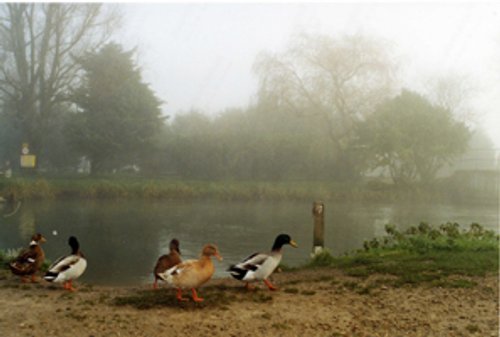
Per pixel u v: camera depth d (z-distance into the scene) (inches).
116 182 1573.6
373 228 1038.4
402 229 1011.9
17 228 936.9
